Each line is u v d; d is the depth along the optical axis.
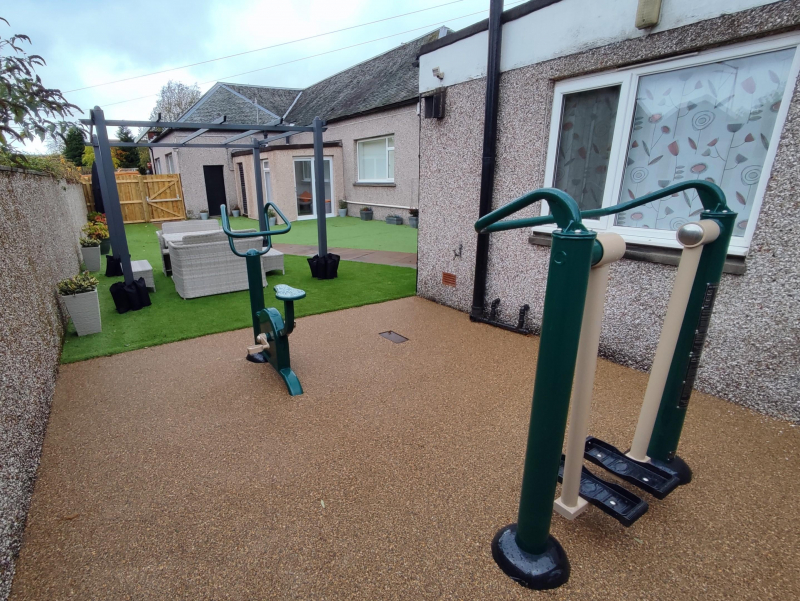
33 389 2.35
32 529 1.72
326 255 6.14
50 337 3.15
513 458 2.15
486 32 3.61
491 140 3.69
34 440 2.15
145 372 3.16
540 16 3.23
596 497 1.67
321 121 5.77
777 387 2.43
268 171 13.38
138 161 28.11
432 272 4.83
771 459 2.10
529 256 3.72
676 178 2.81
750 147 2.45
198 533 1.70
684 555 1.58
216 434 2.37
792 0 2.10
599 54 2.93
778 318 2.37
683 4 2.49
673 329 1.67
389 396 2.78
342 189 14.02
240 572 1.52
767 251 2.36
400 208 11.88
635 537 1.66
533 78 3.38
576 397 1.49
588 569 1.52
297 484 1.97
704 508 1.80
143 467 2.10
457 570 1.52
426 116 4.30
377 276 6.20
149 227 13.07
